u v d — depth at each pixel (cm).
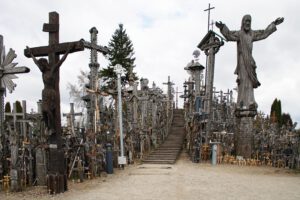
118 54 4603
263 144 2052
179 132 3044
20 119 1547
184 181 1267
